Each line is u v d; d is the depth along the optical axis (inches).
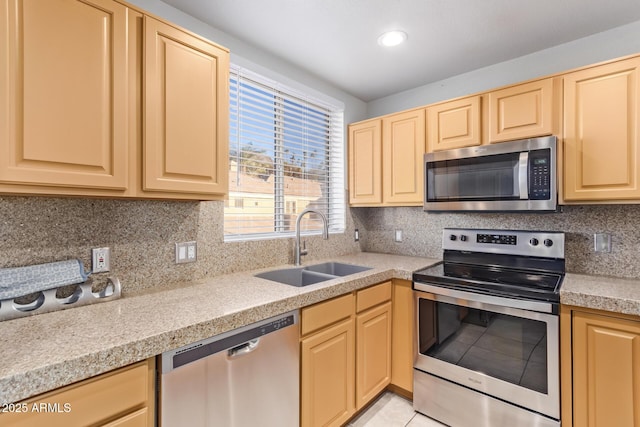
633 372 52.4
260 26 70.4
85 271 51.5
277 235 86.6
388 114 106.0
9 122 36.4
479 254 86.3
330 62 87.3
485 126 78.7
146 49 47.9
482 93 79.0
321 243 98.7
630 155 60.4
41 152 38.6
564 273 73.5
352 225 110.6
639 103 59.4
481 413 67.0
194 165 53.8
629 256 69.3
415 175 91.3
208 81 56.0
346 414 67.4
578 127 65.6
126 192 46.6
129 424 35.9
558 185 67.7
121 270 55.9
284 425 54.2
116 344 34.7
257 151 82.5
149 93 48.2
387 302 81.0
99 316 43.8
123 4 45.8
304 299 56.6
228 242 72.9
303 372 57.6
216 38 71.1
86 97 42.3
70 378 31.1
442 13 65.6
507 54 83.1
